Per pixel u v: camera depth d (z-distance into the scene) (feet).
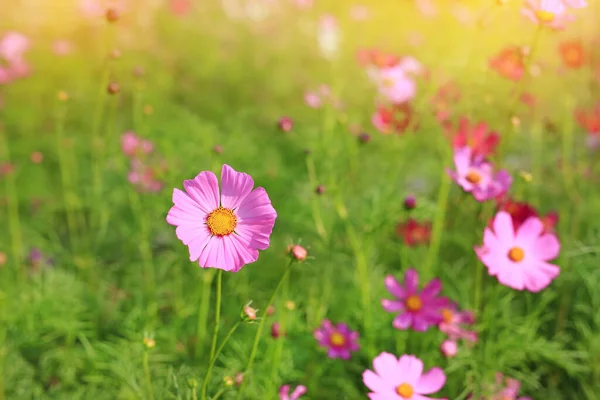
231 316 5.72
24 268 5.96
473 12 8.67
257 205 4.43
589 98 6.91
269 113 8.64
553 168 6.61
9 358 5.49
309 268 5.86
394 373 4.80
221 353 5.51
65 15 9.91
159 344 5.57
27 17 10.19
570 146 6.73
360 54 6.79
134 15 10.50
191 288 5.96
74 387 5.49
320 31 8.57
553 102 7.34
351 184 6.18
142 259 6.12
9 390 5.44
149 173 5.92
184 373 5.13
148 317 5.63
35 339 5.53
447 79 6.56
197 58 9.98
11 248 6.26
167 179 5.89
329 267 5.74
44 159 7.30
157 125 6.66
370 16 10.52
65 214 6.61
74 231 6.34
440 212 5.58
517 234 5.08
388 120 6.17
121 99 8.46
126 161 6.30
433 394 5.32
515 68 5.84
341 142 6.31
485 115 6.25
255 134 7.16
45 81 8.80
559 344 5.41
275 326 5.11
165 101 8.64
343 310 5.75
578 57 6.27
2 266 6.04
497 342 5.40
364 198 5.86
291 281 5.96
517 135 6.86
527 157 6.89
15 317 5.52
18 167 6.68
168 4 10.81
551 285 5.73
